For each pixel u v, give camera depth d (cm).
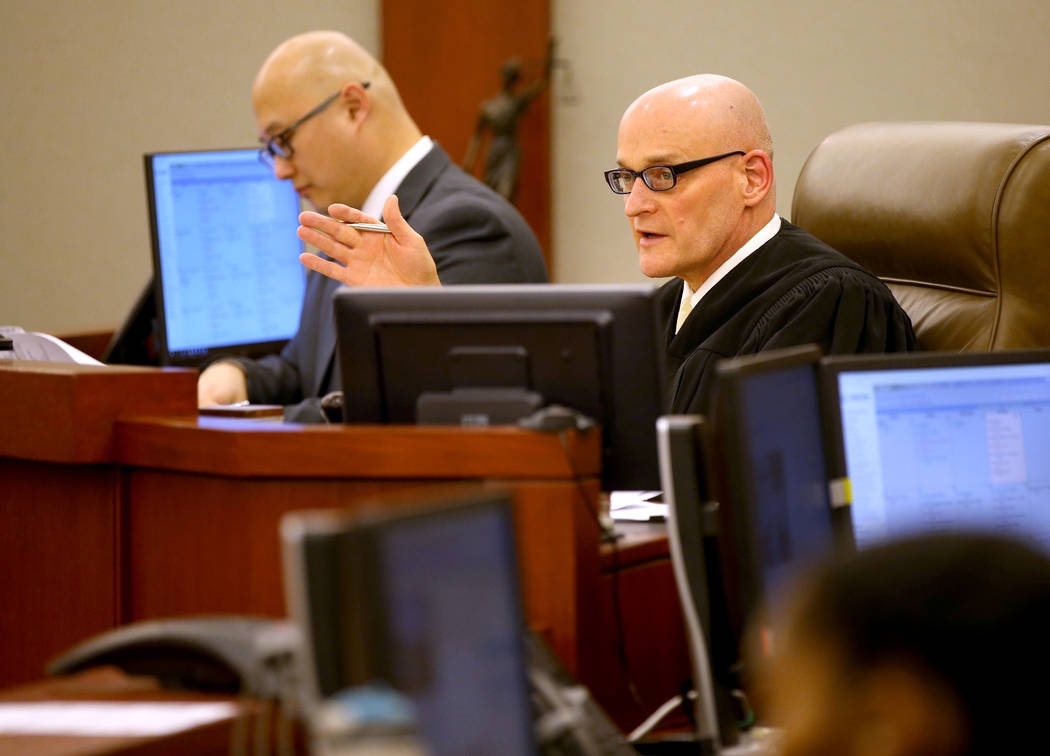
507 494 333
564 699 412
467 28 1525
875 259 873
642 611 536
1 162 1491
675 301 891
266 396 989
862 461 464
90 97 1515
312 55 991
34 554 559
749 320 810
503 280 974
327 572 283
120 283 1547
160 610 529
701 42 1438
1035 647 198
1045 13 1235
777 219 851
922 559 206
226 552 506
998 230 793
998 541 208
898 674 201
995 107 1267
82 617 548
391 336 530
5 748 328
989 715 197
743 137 822
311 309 1009
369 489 480
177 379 554
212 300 998
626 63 1490
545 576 464
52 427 532
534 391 523
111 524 538
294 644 341
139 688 375
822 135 1368
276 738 346
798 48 1376
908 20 1308
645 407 520
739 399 405
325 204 1021
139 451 525
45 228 1512
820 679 206
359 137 996
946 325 812
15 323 1509
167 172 971
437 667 302
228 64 1547
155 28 1526
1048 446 484
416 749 263
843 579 209
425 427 487
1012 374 483
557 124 1541
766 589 403
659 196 822
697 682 436
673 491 431
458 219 977
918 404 471
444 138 1541
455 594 311
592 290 517
